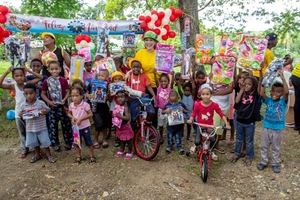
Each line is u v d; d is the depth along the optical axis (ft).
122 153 19.25
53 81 18.98
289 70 26.73
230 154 19.76
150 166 17.89
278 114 16.94
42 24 21.57
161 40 22.75
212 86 19.57
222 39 20.49
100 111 19.98
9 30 20.95
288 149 20.68
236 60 19.71
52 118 19.39
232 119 20.56
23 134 19.11
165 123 20.89
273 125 17.08
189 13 28.19
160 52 19.61
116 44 31.96
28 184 16.35
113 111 18.81
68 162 18.57
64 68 20.71
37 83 19.27
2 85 18.79
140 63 19.54
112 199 15.10
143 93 19.44
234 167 18.07
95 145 20.49
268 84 16.92
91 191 15.72
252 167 17.98
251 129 18.04
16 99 18.74
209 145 16.80
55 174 17.25
